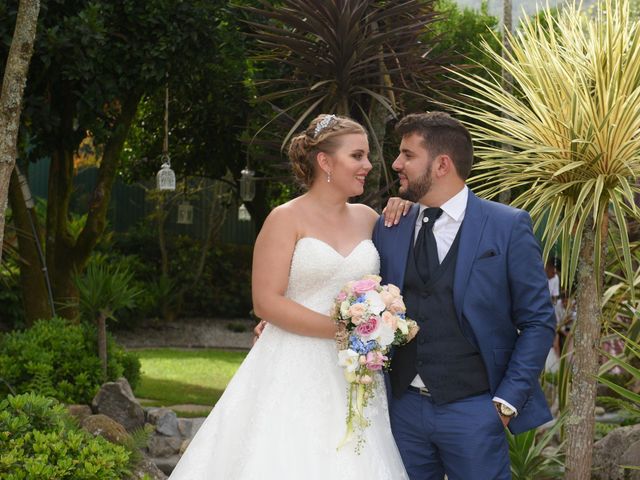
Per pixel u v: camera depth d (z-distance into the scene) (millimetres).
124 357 7082
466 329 2912
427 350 2939
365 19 5199
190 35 7375
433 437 2939
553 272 8195
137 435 4320
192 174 12250
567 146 3740
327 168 3170
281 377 3113
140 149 11992
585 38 4039
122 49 7234
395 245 3111
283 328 3105
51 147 7750
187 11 7328
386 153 6684
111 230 15992
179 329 14383
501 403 2807
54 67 6980
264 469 3000
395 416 3049
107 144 8289
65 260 8312
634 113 3555
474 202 3020
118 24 7352
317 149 3174
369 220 3367
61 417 3771
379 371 3111
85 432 3740
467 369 2910
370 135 5504
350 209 3352
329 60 5164
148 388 8672
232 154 11242
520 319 2910
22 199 7852
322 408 3082
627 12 3822
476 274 2908
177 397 8219
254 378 3213
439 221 3031
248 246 16359
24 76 3486
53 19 6883
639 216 3723
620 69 3617
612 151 3641
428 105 6230
